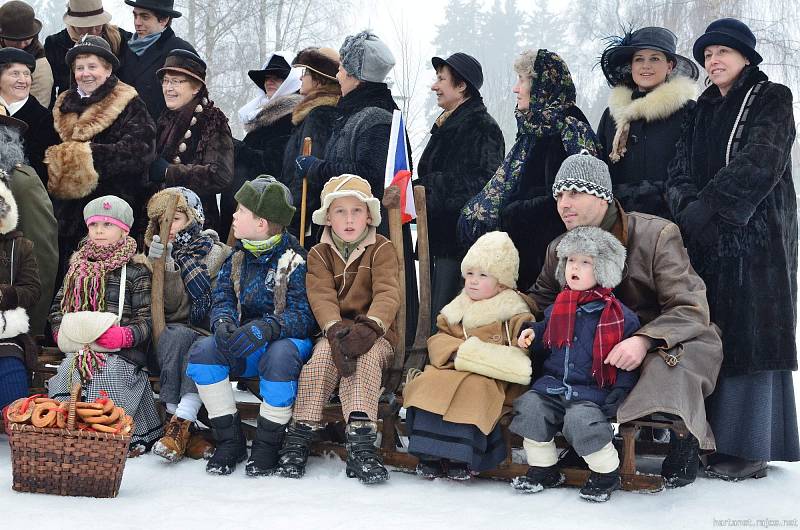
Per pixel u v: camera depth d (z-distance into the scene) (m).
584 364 3.83
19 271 4.49
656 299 4.02
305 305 4.18
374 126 4.92
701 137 4.28
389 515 3.41
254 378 4.25
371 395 3.96
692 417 3.66
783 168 4.08
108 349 4.26
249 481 3.88
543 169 4.69
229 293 4.30
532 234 4.64
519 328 4.03
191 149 5.36
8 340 4.39
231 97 19.47
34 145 5.22
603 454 3.67
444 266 5.14
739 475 4.09
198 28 19.64
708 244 4.11
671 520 3.45
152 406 4.39
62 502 3.46
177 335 4.28
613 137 4.67
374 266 4.21
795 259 4.27
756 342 4.05
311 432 4.03
